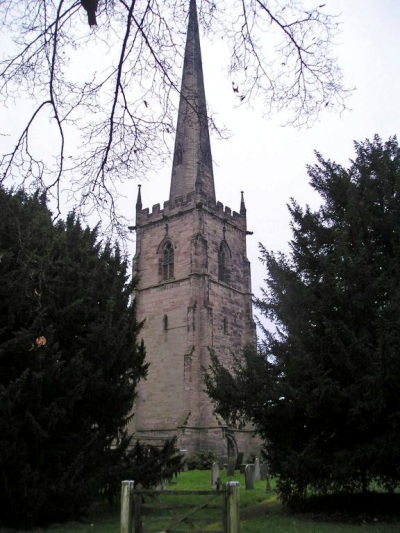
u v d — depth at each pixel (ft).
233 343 160.86
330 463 46.34
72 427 51.37
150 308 163.12
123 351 56.03
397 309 44.06
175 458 59.47
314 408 47.39
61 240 48.91
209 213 166.61
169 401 147.74
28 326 47.57
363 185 56.49
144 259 171.94
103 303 58.39
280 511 52.08
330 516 47.98
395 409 45.32
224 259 170.09
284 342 53.57
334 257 55.01
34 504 42.88
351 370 46.21
